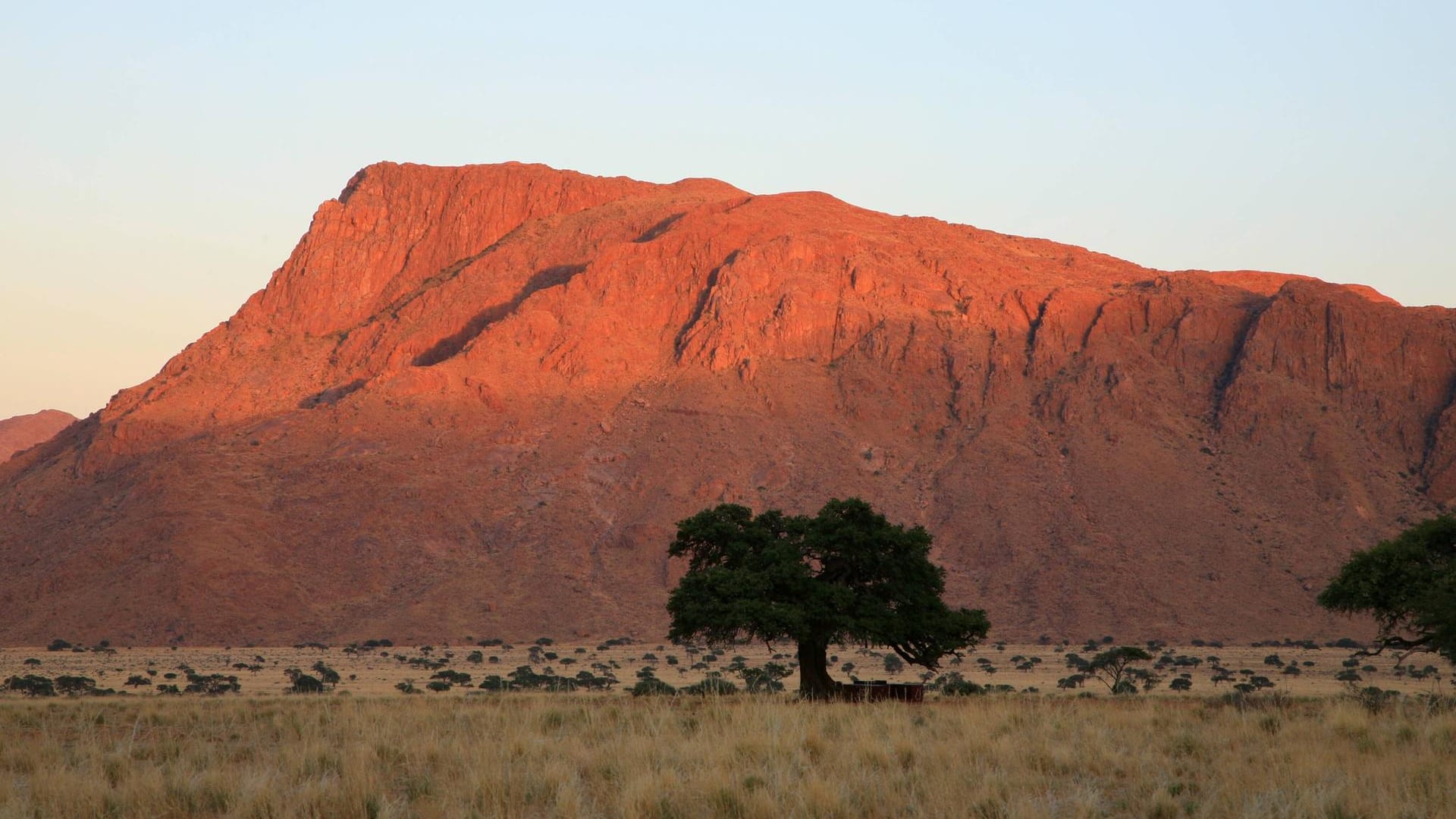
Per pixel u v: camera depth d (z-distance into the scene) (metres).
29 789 35.84
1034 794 36.62
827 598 90.69
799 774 38.09
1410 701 71.25
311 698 97.12
